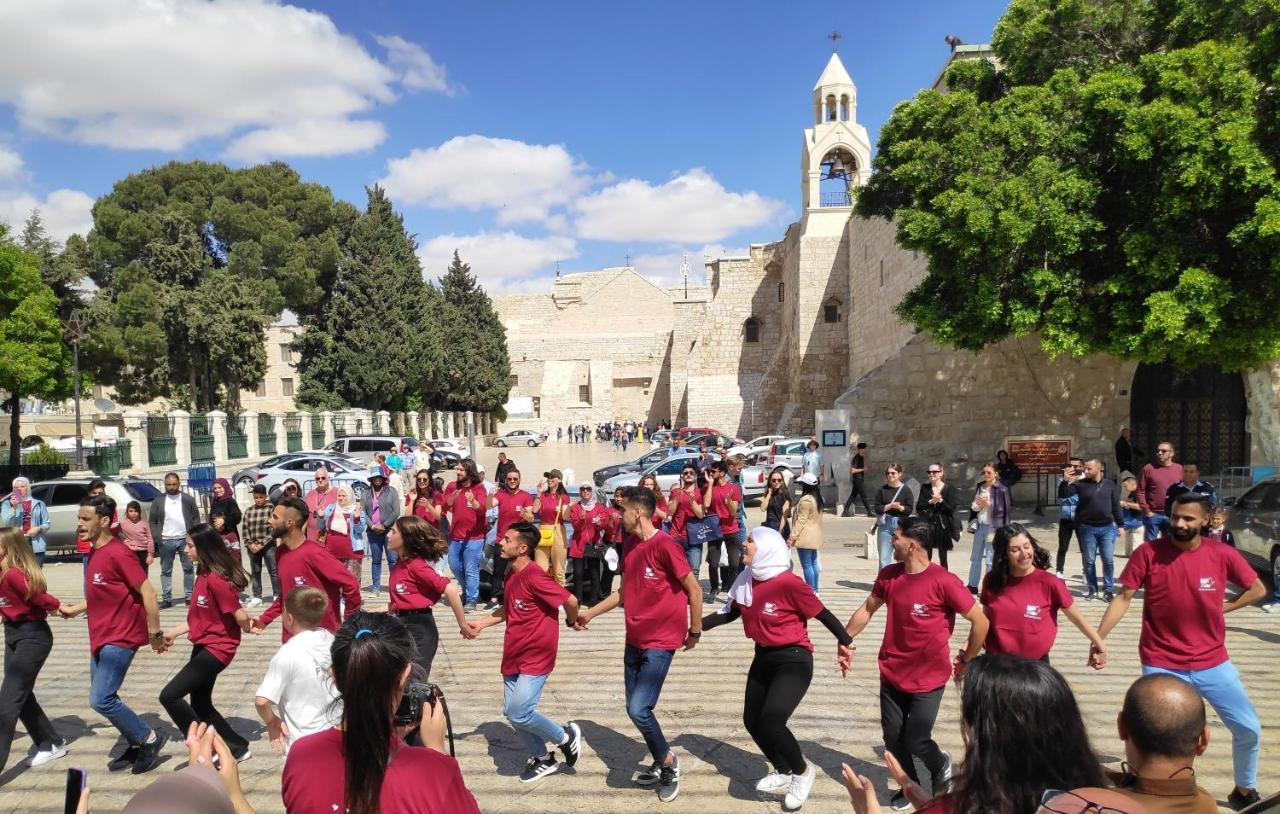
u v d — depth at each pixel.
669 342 75.06
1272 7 13.77
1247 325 13.70
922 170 15.67
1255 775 4.79
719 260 57.03
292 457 25.25
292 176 51.28
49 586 13.24
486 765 5.82
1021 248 15.16
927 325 16.47
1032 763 2.18
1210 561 4.78
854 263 39.34
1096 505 10.43
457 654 8.66
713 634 9.15
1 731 5.57
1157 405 20.31
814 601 5.08
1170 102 13.46
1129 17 16.02
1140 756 2.67
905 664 4.80
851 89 44.06
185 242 40.69
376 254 45.44
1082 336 15.00
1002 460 17.67
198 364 39.31
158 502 11.36
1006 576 5.02
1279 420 17.89
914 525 4.83
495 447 58.69
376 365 43.78
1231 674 4.76
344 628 3.03
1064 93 15.02
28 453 26.36
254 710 7.05
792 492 20.31
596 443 64.88
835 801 5.17
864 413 20.95
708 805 5.16
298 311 49.22
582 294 86.50
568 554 10.90
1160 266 13.70
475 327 59.34
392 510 11.92
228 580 5.70
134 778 5.72
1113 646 8.47
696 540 10.88
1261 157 12.62
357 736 2.51
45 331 27.08
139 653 8.93
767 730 4.97
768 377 52.44
